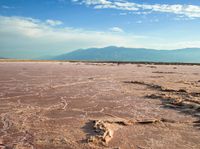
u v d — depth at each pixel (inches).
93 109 615.5
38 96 778.8
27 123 494.9
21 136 423.2
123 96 792.9
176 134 439.8
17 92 844.0
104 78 1331.2
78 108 624.7
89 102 697.6
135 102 701.9
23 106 639.8
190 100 687.1
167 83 1099.3
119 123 496.7
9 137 418.6
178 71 1943.9
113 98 758.5
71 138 414.6
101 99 742.5
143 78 1352.1
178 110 606.9
